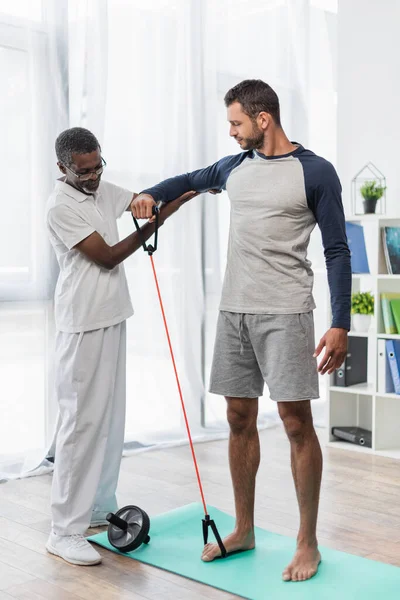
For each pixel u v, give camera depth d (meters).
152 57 3.88
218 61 4.22
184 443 4.01
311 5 4.66
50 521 2.87
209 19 4.15
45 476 3.45
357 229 4.05
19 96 3.41
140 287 3.90
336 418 4.10
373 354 4.24
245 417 2.52
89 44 3.57
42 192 3.48
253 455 2.53
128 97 3.79
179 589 2.28
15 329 3.45
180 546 2.60
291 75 4.55
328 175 2.27
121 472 3.50
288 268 2.34
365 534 2.72
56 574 2.39
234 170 2.41
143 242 2.63
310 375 2.34
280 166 2.30
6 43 3.36
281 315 2.33
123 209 2.76
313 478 2.37
